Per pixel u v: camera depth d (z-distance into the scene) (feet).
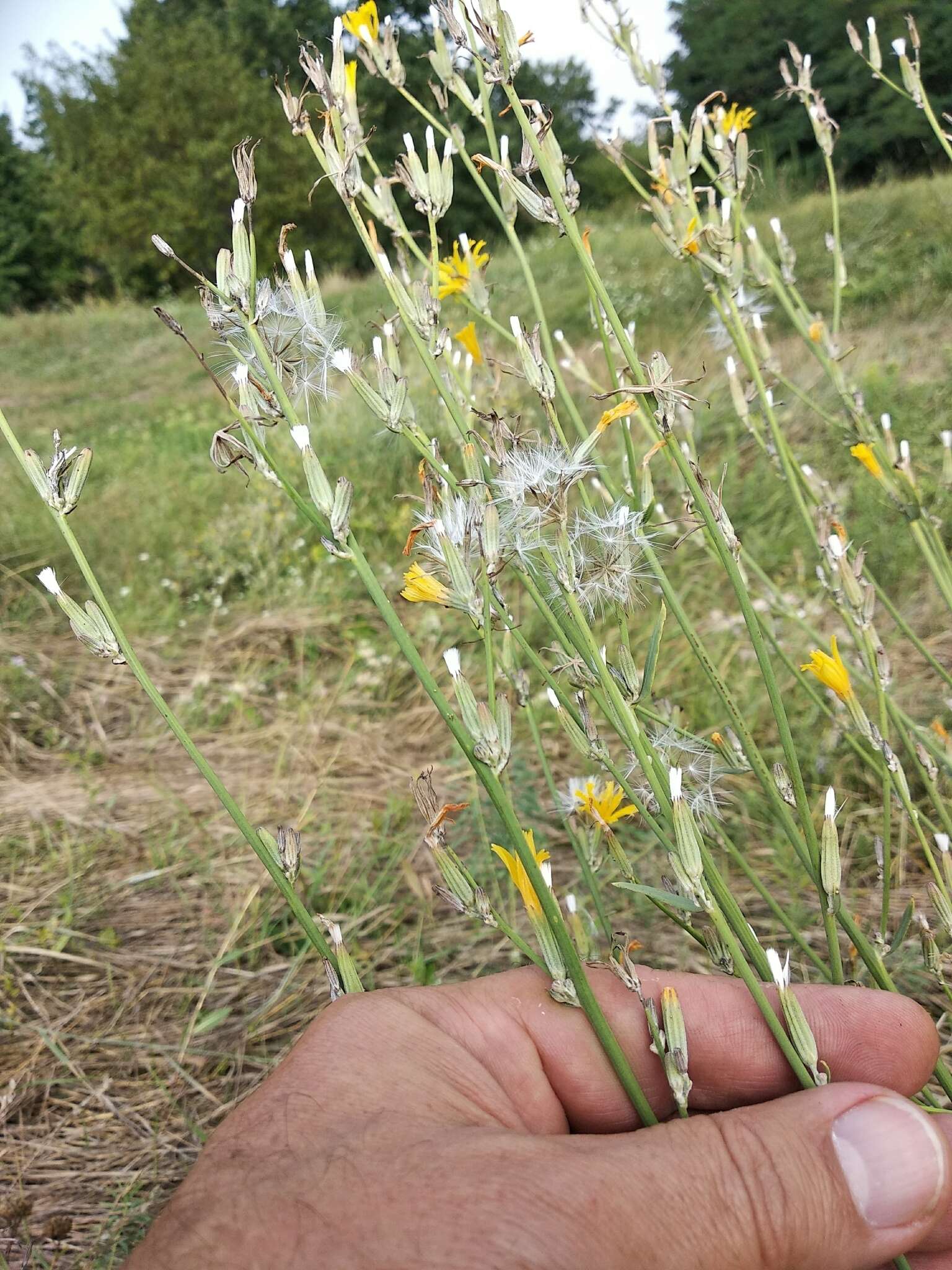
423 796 0.49
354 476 2.84
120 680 2.24
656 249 5.06
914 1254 0.60
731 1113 0.47
